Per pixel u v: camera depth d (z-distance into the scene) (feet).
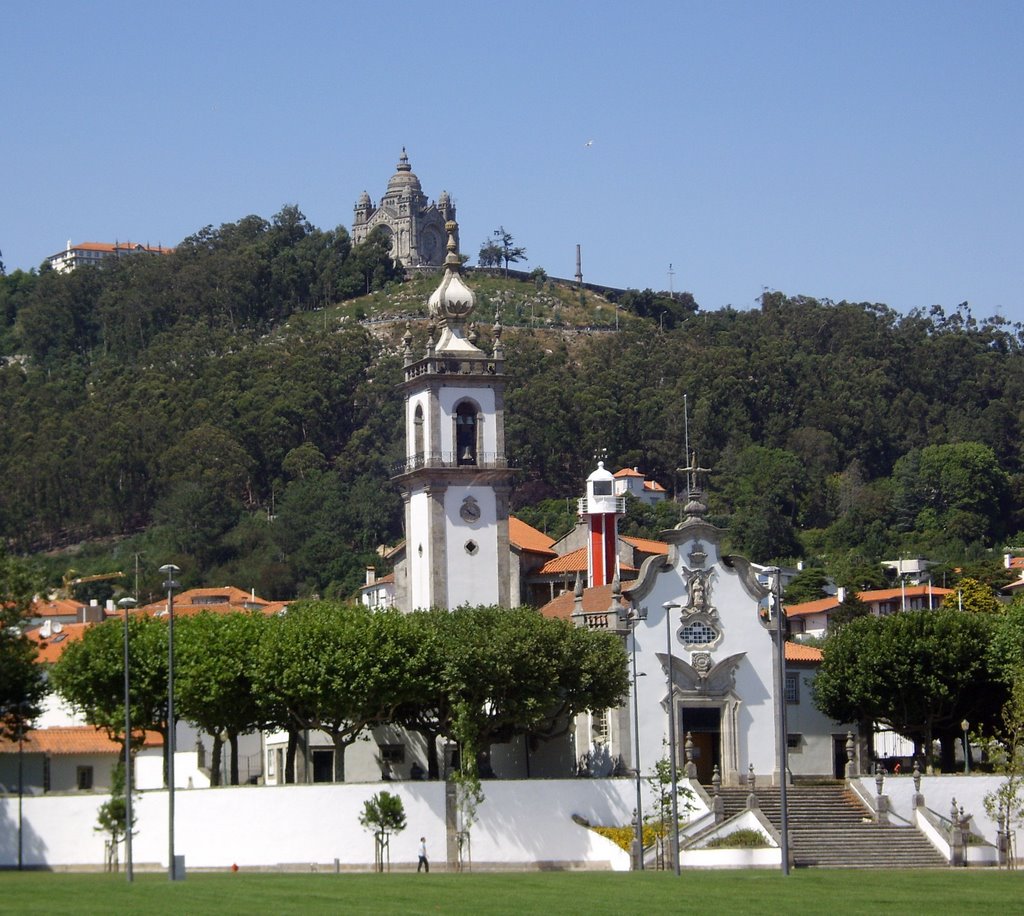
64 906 223.51
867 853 353.51
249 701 368.89
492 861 347.97
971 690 408.87
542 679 362.12
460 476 439.22
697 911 228.63
